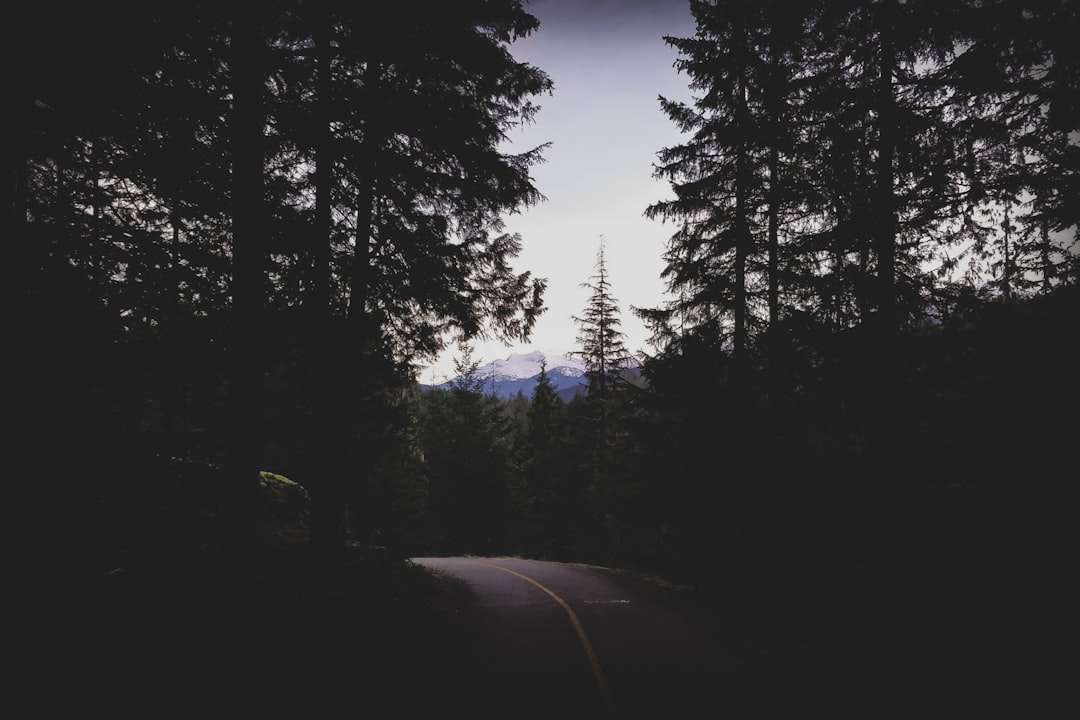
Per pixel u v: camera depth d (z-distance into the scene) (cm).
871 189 1099
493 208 1401
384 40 898
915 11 995
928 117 1009
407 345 1430
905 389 1048
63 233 629
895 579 950
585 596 1519
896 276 1146
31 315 569
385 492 3506
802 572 1298
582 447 4600
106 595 662
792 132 1212
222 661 664
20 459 544
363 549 1762
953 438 864
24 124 588
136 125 650
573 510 4641
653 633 1092
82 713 495
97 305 639
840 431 1414
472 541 4912
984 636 737
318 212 989
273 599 988
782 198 1377
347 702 656
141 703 532
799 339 1321
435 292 1255
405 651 883
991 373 800
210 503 1380
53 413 564
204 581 904
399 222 1221
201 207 730
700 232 1902
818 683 789
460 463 4891
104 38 570
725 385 1730
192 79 655
